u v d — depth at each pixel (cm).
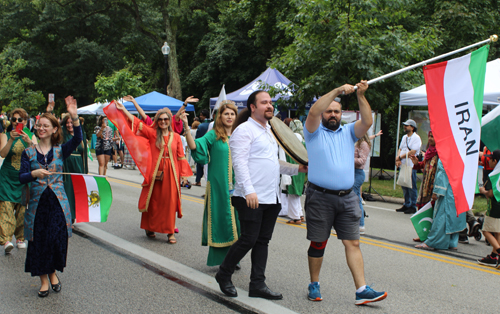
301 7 1237
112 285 441
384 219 834
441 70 465
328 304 403
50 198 413
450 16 1572
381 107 1285
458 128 467
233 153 395
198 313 378
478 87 471
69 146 429
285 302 405
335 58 1168
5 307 386
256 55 2719
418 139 893
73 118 425
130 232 662
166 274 477
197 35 3225
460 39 1636
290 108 1384
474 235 671
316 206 399
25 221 407
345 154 402
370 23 1198
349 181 399
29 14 3388
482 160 678
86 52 3191
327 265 524
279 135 422
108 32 3528
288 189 753
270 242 629
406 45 1216
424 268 530
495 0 1703
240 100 1398
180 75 3338
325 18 1209
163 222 604
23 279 458
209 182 482
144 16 3184
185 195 1037
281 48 2050
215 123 493
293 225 750
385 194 1080
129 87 1994
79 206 474
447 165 461
